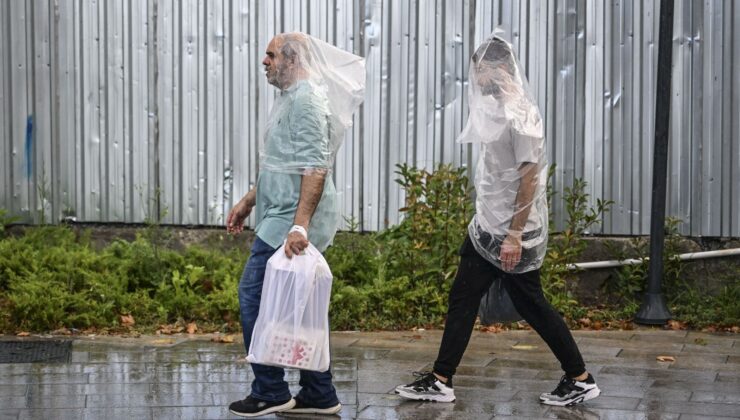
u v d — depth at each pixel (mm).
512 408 10289
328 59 9797
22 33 16703
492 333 14328
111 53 16672
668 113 14961
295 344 9250
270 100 16594
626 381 11461
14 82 16719
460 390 11031
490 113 10164
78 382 11258
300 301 9219
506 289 10484
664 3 14820
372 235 16219
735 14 15789
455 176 15289
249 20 16578
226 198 16656
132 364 12172
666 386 11211
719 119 15859
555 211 16219
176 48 16641
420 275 15172
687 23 15891
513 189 10133
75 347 13141
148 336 13961
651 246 15133
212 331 14352
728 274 15844
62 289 14688
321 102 9484
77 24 16688
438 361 10523
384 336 14117
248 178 16656
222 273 15391
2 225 16578
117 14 16656
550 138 16219
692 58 15891
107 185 16734
